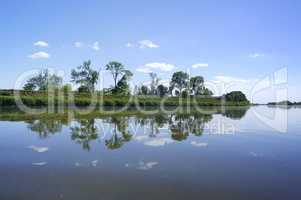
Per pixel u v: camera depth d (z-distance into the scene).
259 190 8.03
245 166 10.49
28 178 8.86
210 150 13.41
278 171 9.89
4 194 7.51
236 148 13.98
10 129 19.95
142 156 12.05
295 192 7.88
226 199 7.40
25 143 14.87
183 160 11.39
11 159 11.34
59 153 12.51
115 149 13.49
